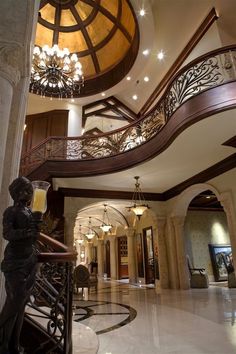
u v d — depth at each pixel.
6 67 2.21
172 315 5.26
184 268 9.09
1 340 1.61
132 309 6.09
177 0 7.27
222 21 7.59
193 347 3.39
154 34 8.05
